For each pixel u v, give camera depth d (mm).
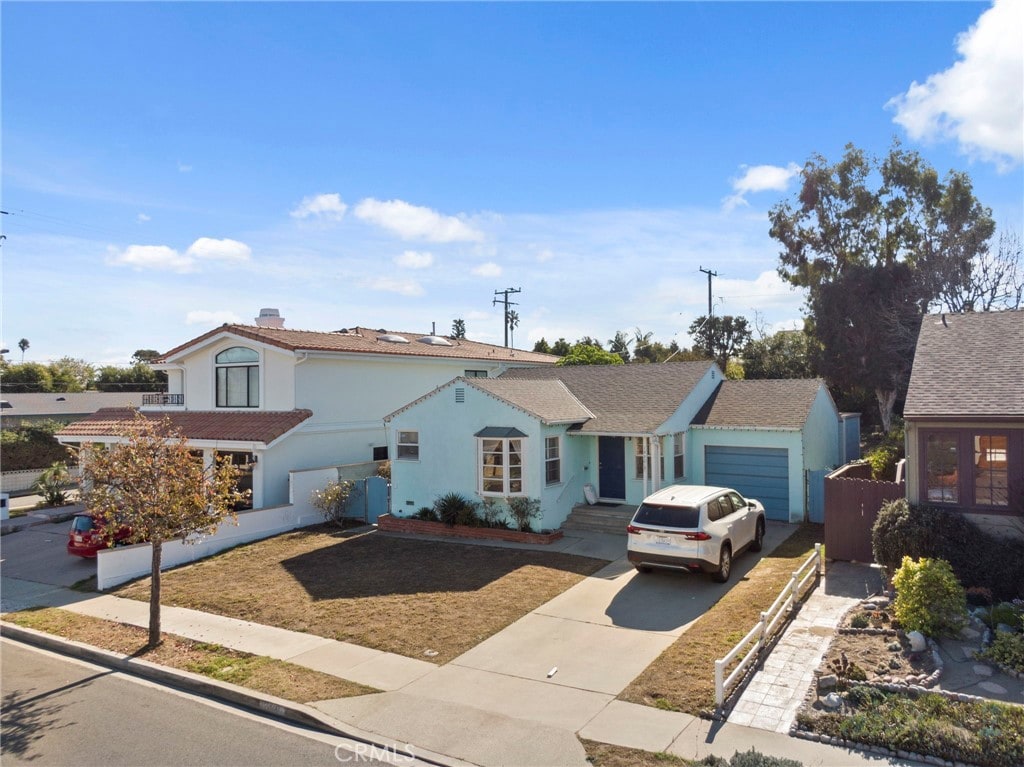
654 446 18844
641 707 8609
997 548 11531
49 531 22547
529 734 8047
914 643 9562
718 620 11430
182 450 12039
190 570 16484
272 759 7711
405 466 20469
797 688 8867
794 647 10164
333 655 10773
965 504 12289
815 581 13328
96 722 8828
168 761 7691
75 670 10945
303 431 22875
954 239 37312
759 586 13117
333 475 22094
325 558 16922
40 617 13648
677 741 7734
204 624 12609
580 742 7820
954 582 10219
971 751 7012
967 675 8836
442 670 10031
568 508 19625
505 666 10102
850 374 38594
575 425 19969
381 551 17422
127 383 69562
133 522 11289
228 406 24797
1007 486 12000
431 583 14406
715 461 21016
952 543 11688
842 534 14695
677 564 13273
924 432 12648
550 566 15445
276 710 9031
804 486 19516
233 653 11047
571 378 24484
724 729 7965
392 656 10648
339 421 24375
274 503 21844
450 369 29562
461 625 11875
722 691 8367
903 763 7117
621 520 18672
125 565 16031
